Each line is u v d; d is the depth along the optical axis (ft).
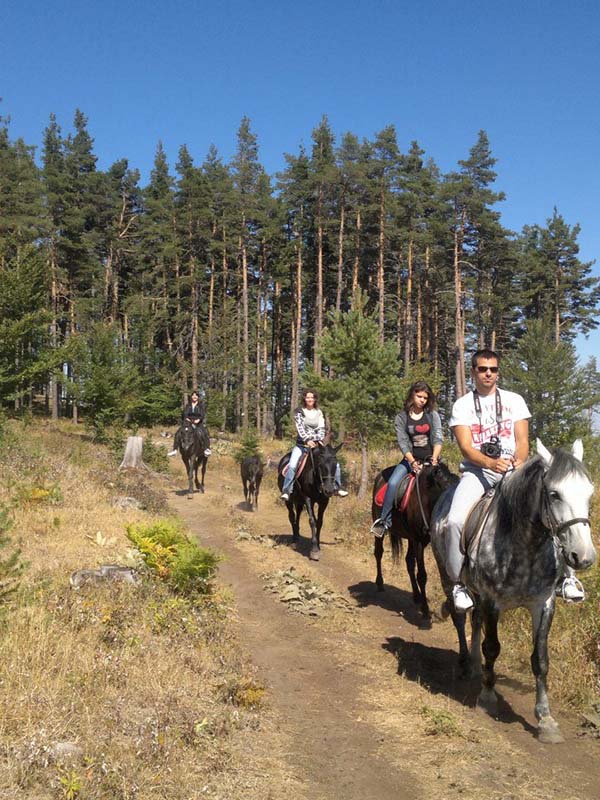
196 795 13.38
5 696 15.34
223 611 28.17
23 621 19.51
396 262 180.96
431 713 18.57
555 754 16.61
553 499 15.96
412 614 30.19
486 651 18.92
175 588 28.04
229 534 48.42
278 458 103.71
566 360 81.56
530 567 17.39
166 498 66.13
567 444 59.00
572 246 197.67
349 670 23.00
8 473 49.96
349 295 181.37
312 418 43.14
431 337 201.57
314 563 40.27
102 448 104.37
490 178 162.81
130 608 23.73
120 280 199.62
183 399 171.63
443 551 20.84
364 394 62.28
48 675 16.93
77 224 167.84
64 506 44.86
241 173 176.35
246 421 168.66
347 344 63.82
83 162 193.36
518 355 84.07
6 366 108.88
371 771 15.62
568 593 16.51
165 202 187.01
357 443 67.67
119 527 40.60
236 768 14.98
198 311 190.49
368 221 168.76
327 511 58.54
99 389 122.21
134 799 12.69
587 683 20.20
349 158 161.79
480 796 14.44
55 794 12.34
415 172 173.68
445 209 158.51
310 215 173.78
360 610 30.73
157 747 14.42
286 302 194.70
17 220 146.82
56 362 112.88
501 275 187.83
